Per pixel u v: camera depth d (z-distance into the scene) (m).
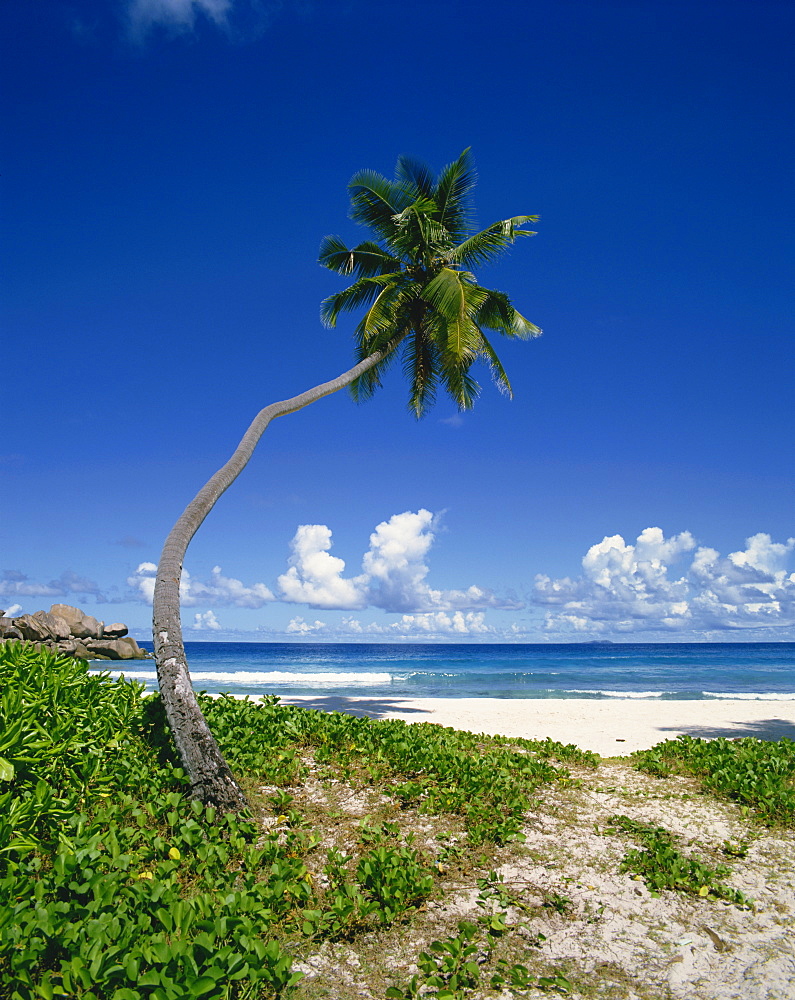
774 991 3.70
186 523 7.14
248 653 87.00
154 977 3.02
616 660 62.53
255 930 3.72
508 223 13.15
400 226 13.77
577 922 4.41
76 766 5.55
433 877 4.89
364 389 15.12
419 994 3.50
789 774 7.75
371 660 62.84
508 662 59.00
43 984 2.97
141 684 8.48
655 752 9.50
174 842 4.78
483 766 7.47
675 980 3.79
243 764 6.87
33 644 7.58
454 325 12.13
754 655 76.75
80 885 3.87
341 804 6.21
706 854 5.61
